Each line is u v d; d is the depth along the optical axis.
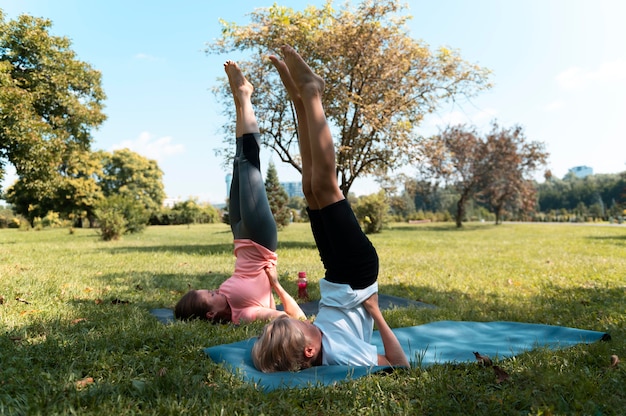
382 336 2.90
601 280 7.78
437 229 34.66
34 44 19.66
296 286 7.01
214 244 17.88
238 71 4.85
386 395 2.42
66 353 3.09
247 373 2.72
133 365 2.84
